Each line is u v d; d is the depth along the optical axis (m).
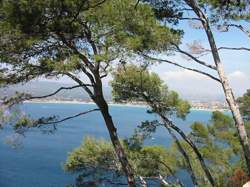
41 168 57.59
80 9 10.63
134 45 11.10
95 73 11.76
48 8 10.49
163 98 17.23
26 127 12.65
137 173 18.77
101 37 11.46
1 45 10.77
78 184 19.66
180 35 12.43
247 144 11.37
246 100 23.06
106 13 11.23
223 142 19.78
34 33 10.66
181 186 18.81
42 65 11.39
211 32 11.81
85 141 20.28
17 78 11.82
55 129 12.88
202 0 12.05
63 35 11.10
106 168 19.91
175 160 19.70
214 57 11.76
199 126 19.41
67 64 10.86
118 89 16.81
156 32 11.95
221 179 19.41
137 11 11.68
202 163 15.95
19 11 10.12
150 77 16.77
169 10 12.69
